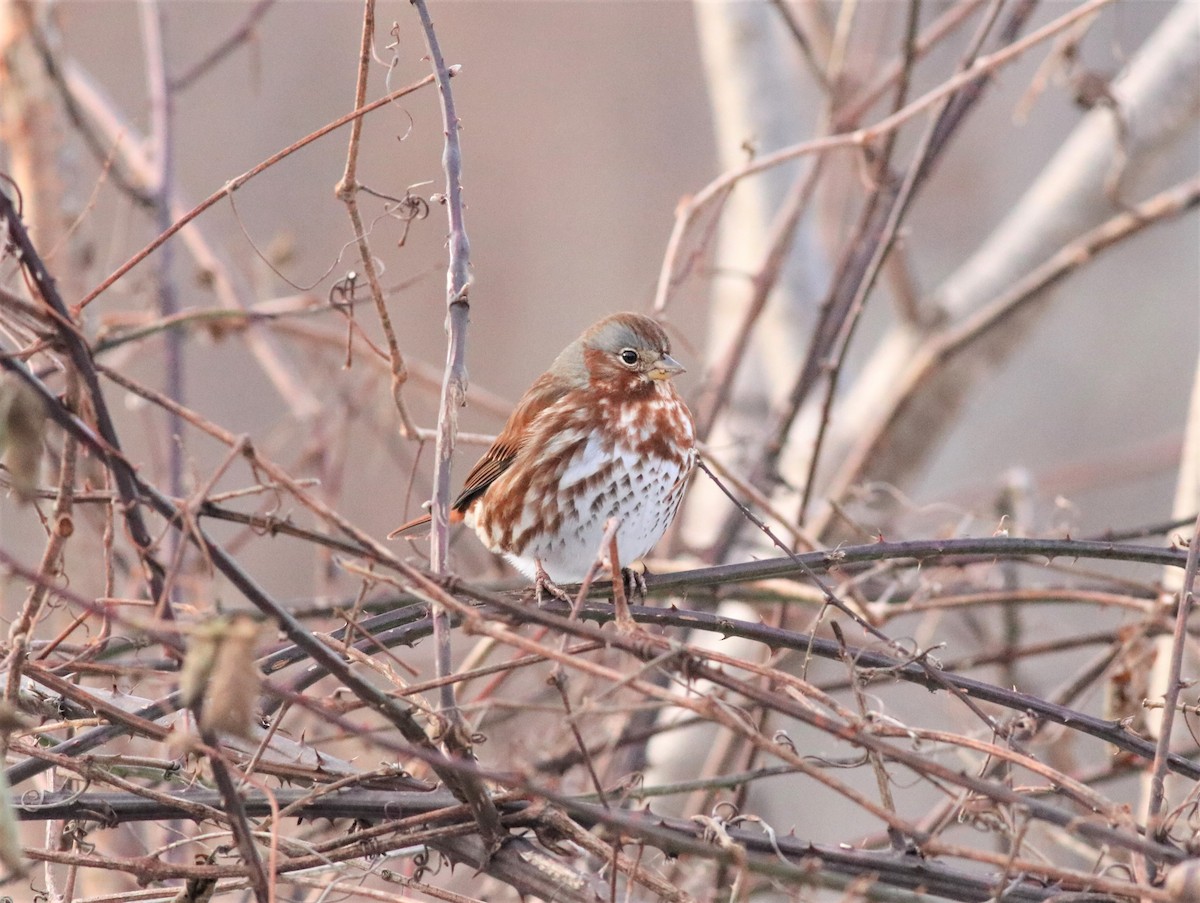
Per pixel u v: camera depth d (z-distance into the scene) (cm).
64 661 722
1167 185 1647
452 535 1067
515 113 2445
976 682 698
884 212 1287
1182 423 2138
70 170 1205
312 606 911
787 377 1541
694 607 1228
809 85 1691
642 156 2450
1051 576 1625
